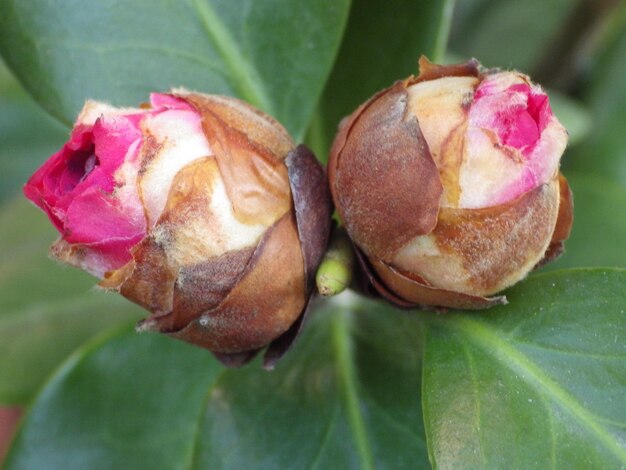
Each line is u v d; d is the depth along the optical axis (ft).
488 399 0.31
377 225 0.30
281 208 0.30
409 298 0.32
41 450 0.44
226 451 0.37
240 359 0.34
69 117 0.40
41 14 0.40
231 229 0.29
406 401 0.38
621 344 0.31
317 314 0.40
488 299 0.31
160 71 0.41
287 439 0.37
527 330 0.32
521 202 0.28
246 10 0.41
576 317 0.32
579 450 0.30
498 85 0.29
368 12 0.43
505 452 0.30
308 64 0.41
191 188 0.28
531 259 0.30
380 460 0.37
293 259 0.31
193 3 0.41
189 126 0.29
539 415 0.31
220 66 0.41
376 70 0.44
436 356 0.32
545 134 0.28
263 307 0.30
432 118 0.28
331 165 0.32
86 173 0.29
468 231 0.29
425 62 0.31
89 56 0.40
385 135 0.29
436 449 0.30
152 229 0.28
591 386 0.31
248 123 0.31
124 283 0.29
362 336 0.40
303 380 0.39
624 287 0.32
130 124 0.28
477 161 0.28
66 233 0.28
